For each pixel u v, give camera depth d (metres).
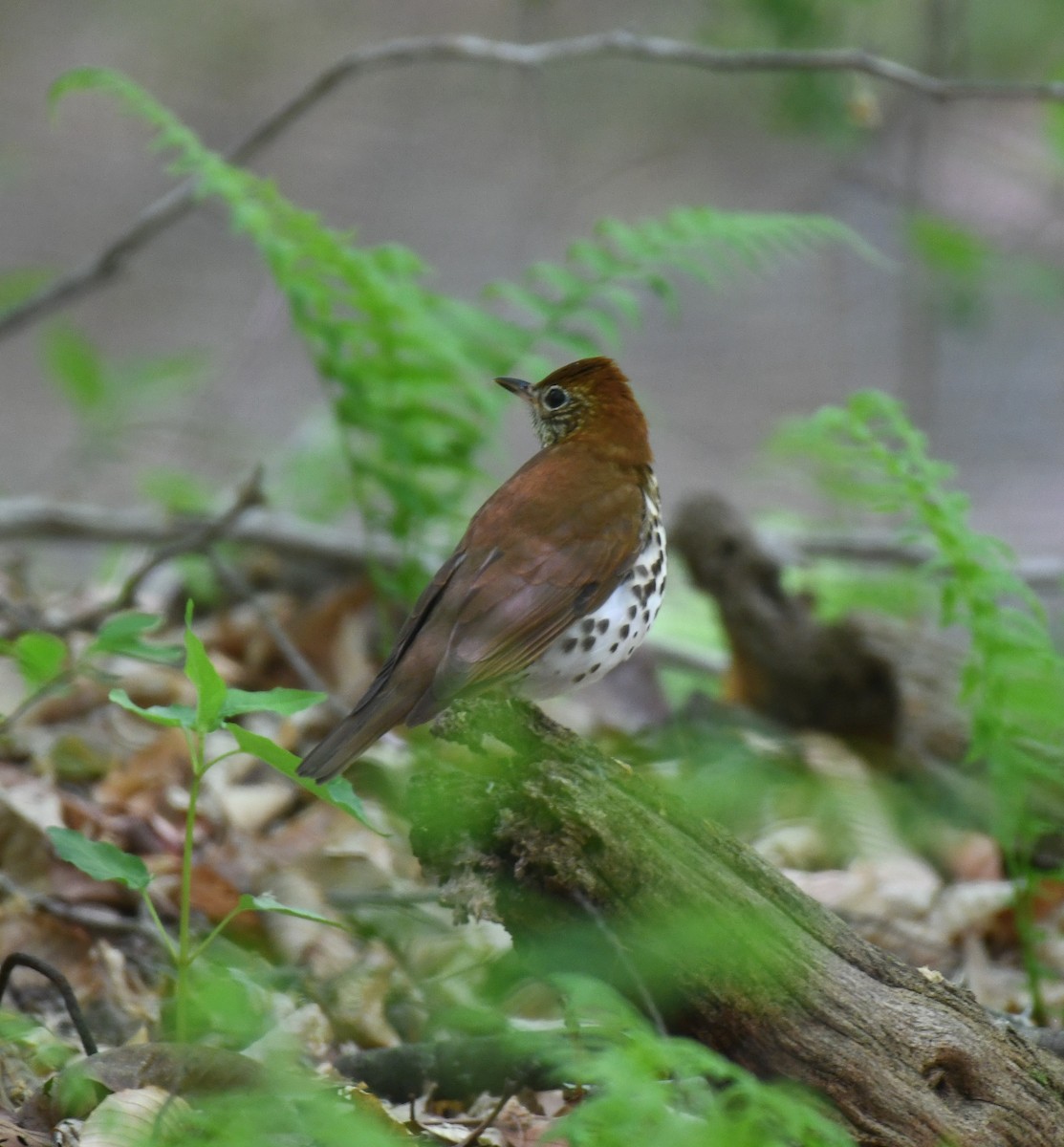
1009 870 11.42
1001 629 9.27
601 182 22.59
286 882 9.50
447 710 7.00
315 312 12.52
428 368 12.59
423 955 9.34
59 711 11.05
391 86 34.03
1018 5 22.88
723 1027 6.37
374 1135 5.75
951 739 12.12
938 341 26.58
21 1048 7.25
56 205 30.14
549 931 6.39
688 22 31.61
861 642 12.41
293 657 11.86
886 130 23.77
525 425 24.83
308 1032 8.27
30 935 8.71
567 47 14.63
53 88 12.27
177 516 14.47
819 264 30.66
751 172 31.44
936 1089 6.37
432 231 30.14
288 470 16.59
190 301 28.23
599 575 8.00
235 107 33.25
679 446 25.41
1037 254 22.44
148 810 10.16
